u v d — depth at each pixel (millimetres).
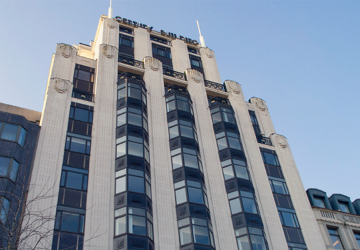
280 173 37000
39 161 26531
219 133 37094
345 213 35688
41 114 33500
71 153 28688
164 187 29625
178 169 31281
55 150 27859
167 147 33156
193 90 40969
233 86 44406
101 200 26562
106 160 29391
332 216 34906
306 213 33719
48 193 25031
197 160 32562
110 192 27453
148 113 35500
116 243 24500
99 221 25281
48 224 23453
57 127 29547
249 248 28172
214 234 28406
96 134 30984
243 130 38875
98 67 37562
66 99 32125
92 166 28562
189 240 26609
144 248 24547
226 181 32844
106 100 34406
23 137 26938
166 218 27594
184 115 36219
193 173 31188
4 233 20312
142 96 36031
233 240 28719
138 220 25859
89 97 34656
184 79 43000
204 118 38250
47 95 31672
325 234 32812
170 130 34781
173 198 29344
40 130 28609
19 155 25609
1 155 24734
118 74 39031
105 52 39188
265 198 33219
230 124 38156
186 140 33719
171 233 26859
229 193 31906
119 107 34156
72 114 31609
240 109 41688
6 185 23281
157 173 30359
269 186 34625
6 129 26391
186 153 32594
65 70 36062
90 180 27562
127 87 35688
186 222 27641
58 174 26609
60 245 22922
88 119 31984
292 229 32000
